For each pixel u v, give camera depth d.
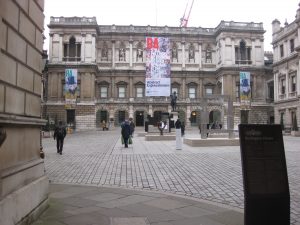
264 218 5.42
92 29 65.25
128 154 19.36
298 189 9.64
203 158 17.28
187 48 71.31
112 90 69.00
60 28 65.19
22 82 6.36
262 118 67.56
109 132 55.62
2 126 5.35
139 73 69.50
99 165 14.68
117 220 6.44
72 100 55.38
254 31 68.25
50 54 65.00
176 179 11.21
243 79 60.31
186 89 70.69
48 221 6.34
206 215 6.89
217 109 67.38
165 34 70.38
